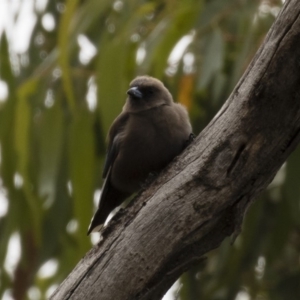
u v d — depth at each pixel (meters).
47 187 11.69
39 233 11.64
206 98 12.16
